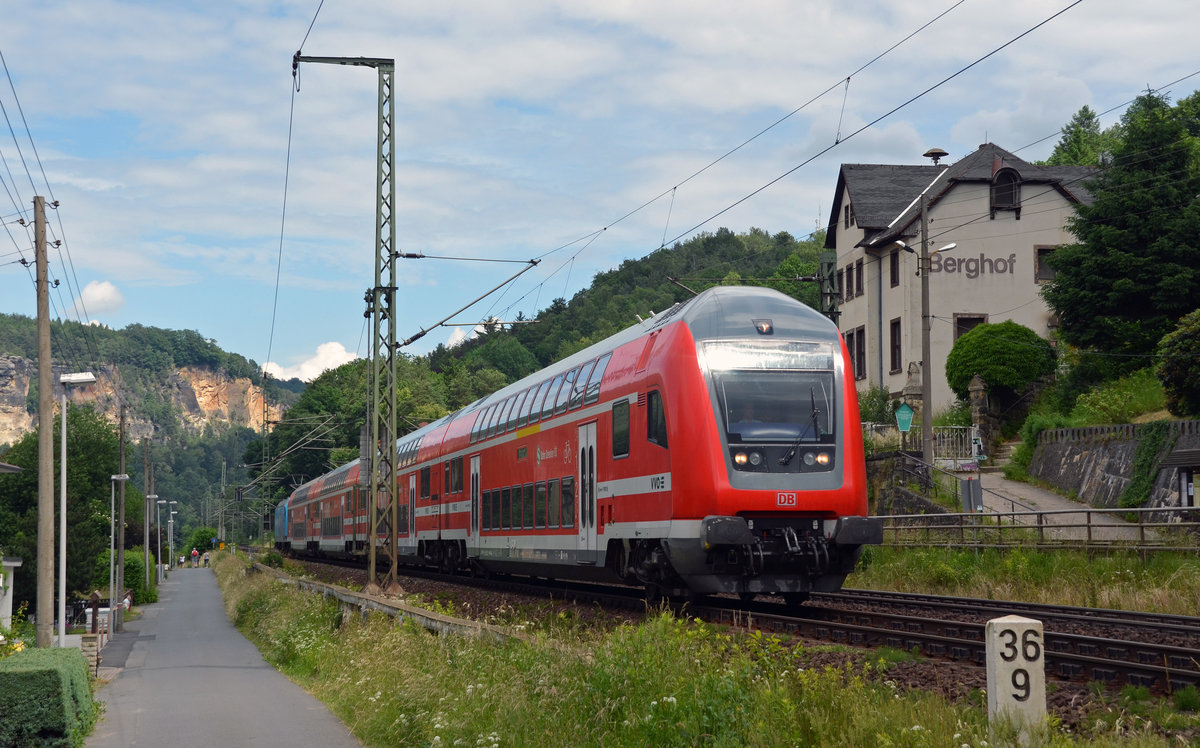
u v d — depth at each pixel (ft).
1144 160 119.55
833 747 23.27
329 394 333.42
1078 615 52.85
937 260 139.74
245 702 45.24
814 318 54.80
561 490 67.15
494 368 411.54
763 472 50.70
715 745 23.58
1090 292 118.01
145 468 177.27
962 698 30.58
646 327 59.72
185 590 192.54
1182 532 68.69
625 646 30.60
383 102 82.84
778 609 58.23
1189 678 30.96
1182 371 96.12
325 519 172.65
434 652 41.11
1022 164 145.38
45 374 64.95
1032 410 122.72
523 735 27.84
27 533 144.05
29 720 31.81
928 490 100.58
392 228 83.25
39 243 65.16
